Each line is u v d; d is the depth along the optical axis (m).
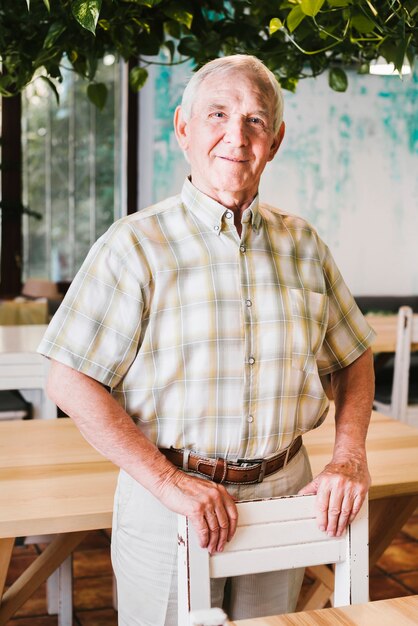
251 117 1.50
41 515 1.63
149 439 1.55
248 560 1.43
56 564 2.01
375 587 3.05
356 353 1.79
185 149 1.63
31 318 4.80
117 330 1.50
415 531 3.62
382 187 6.65
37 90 6.14
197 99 1.52
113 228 1.55
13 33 2.13
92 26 1.51
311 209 6.54
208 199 1.54
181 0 2.13
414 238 6.77
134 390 1.53
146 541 1.54
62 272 6.39
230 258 1.55
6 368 2.97
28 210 6.06
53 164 6.27
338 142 6.53
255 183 1.56
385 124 6.59
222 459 1.54
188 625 1.38
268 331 1.55
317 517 1.49
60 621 2.62
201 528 1.39
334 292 1.76
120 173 6.41
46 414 2.89
